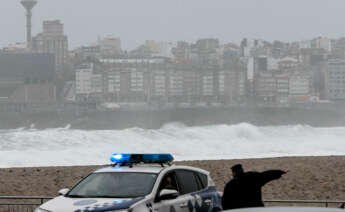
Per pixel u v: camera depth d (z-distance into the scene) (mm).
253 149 83562
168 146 82625
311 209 10938
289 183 41875
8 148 76438
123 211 16812
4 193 38281
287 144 88625
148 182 18234
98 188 18266
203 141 87500
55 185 41531
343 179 43500
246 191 18875
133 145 82188
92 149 73938
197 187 19953
